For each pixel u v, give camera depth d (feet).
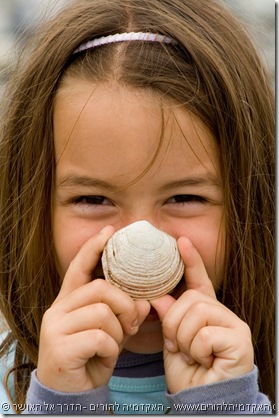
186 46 5.94
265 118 6.75
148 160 5.35
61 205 5.90
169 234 5.63
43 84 6.20
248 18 8.66
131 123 5.35
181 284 5.74
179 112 5.49
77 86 5.77
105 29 6.13
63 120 5.75
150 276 5.24
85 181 5.51
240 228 6.19
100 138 5.40
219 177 5.78
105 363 5.39
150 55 5.77
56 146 5.93
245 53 6.71
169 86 5.55
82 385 5.34
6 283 7.07
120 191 5.45
